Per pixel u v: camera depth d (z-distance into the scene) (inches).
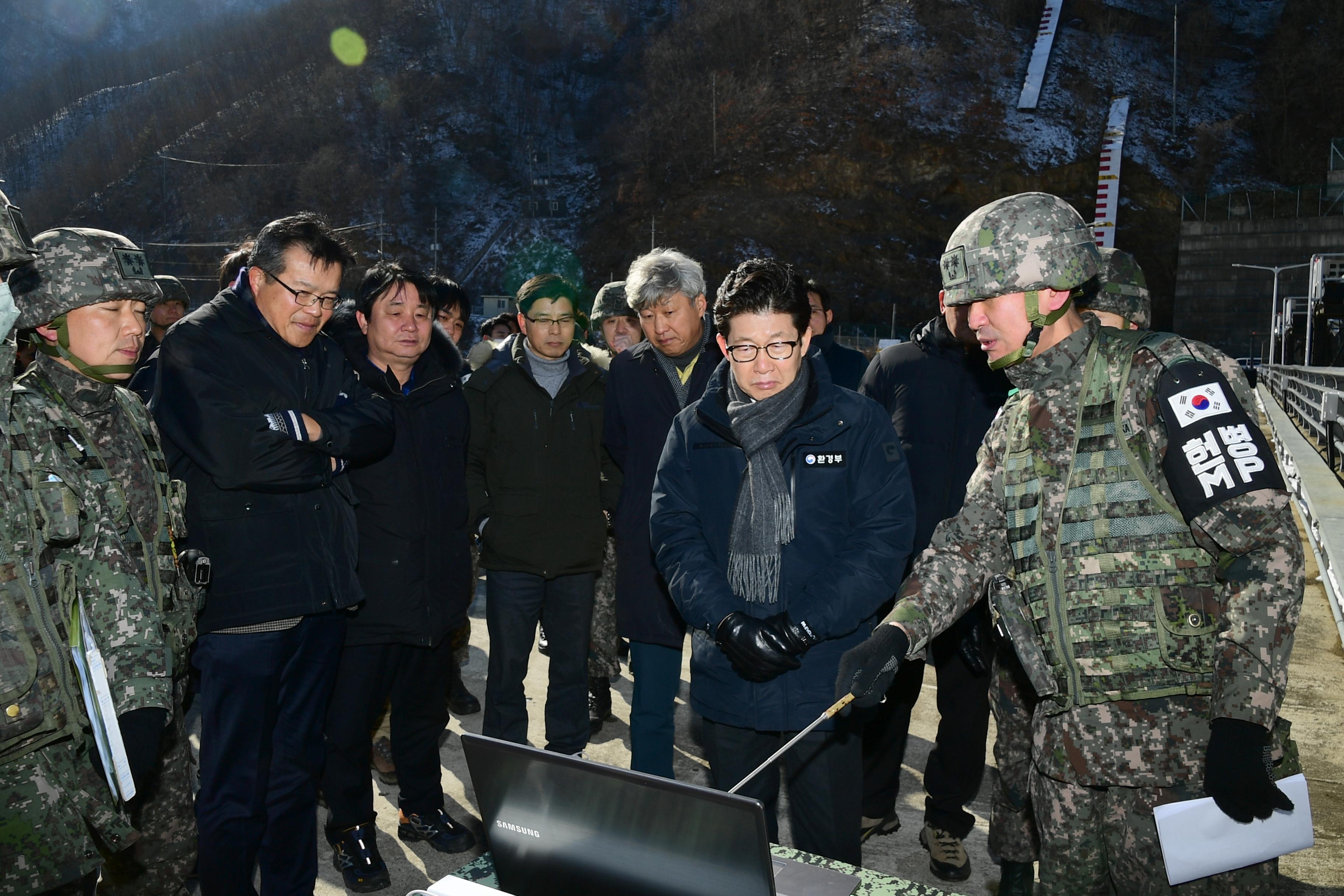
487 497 127.1
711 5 3747.5
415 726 114.5
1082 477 62.0
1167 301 2773.1
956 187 3034.0
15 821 57.8
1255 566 55.6
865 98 3250.5
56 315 70.0
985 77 3235.7
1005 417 68.6
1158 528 60.1
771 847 56.2
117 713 64.4
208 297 3713.1
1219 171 2908.5
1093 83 3179.1
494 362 128.9
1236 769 53.1
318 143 4089.6
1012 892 94.5
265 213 3932.1
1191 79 3176.7
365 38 4424.2
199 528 89.6
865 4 3540.8
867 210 3093.0
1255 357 2202.3
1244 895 59.0
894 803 117.2
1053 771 63.7
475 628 205.0
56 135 5329.7
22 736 57.6
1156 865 61.0
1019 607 64.7
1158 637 59.6
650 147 3513.8
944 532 69.7
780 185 3228.3
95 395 73.2
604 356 160.4
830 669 81.4
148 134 4527.6
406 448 111.0
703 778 131.3
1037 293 62.9
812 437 81.0
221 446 86.8
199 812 89.6
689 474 87.4
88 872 60.9
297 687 95.9
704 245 3147.1
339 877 108.7
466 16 4375.0
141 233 4040.4
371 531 108.5
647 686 114.8
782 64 3535.9
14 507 60.2
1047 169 3004.4
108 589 66.3
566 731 127.6
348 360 110.2
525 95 4158.5
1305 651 177.3
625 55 4222.4
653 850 43.4
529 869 47.7
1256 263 2212.1
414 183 3878.0
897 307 2952.8
